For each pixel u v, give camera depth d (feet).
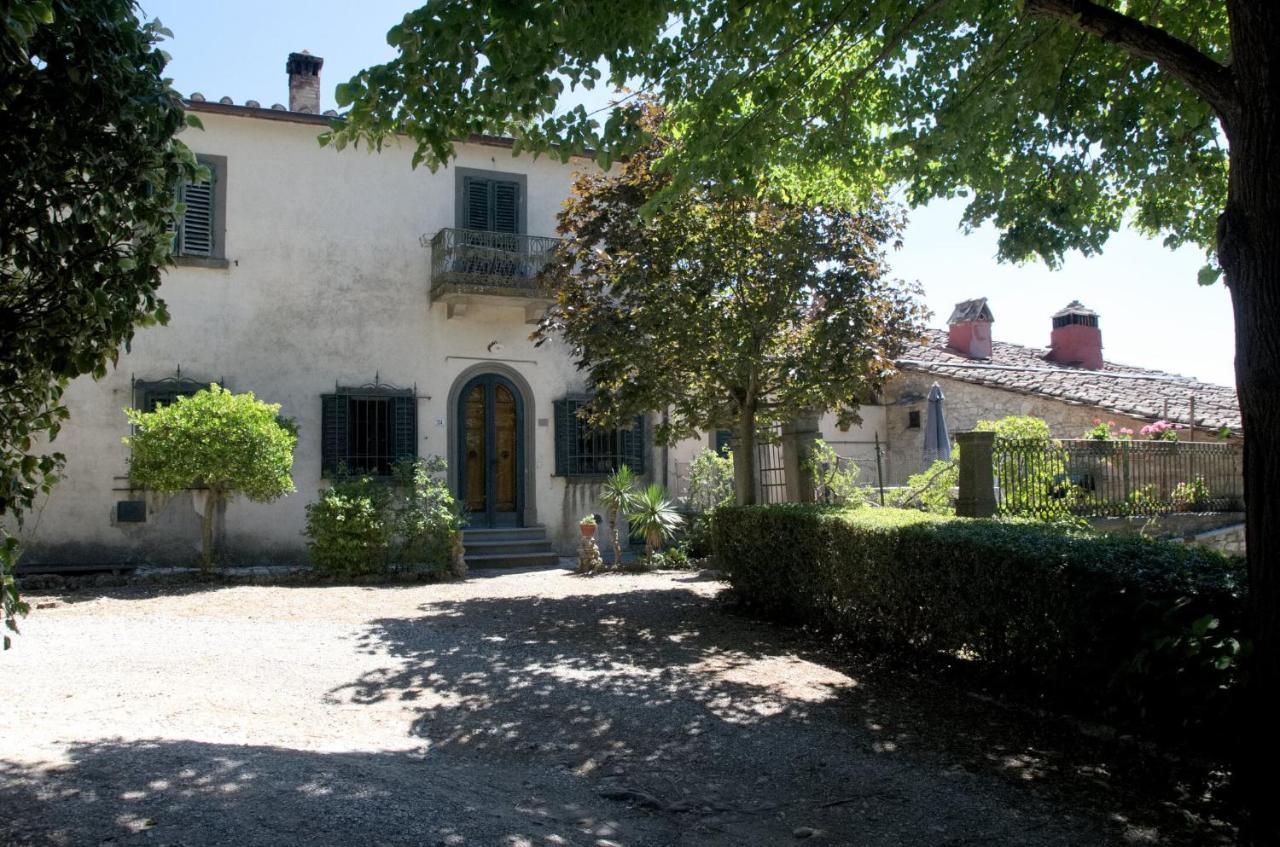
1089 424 51.16
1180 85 23.25
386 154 47.73
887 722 18.78
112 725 17.37
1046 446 35.50
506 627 28.91
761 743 17.35
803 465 38.19
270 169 45.42
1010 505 34.04
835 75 24.67
